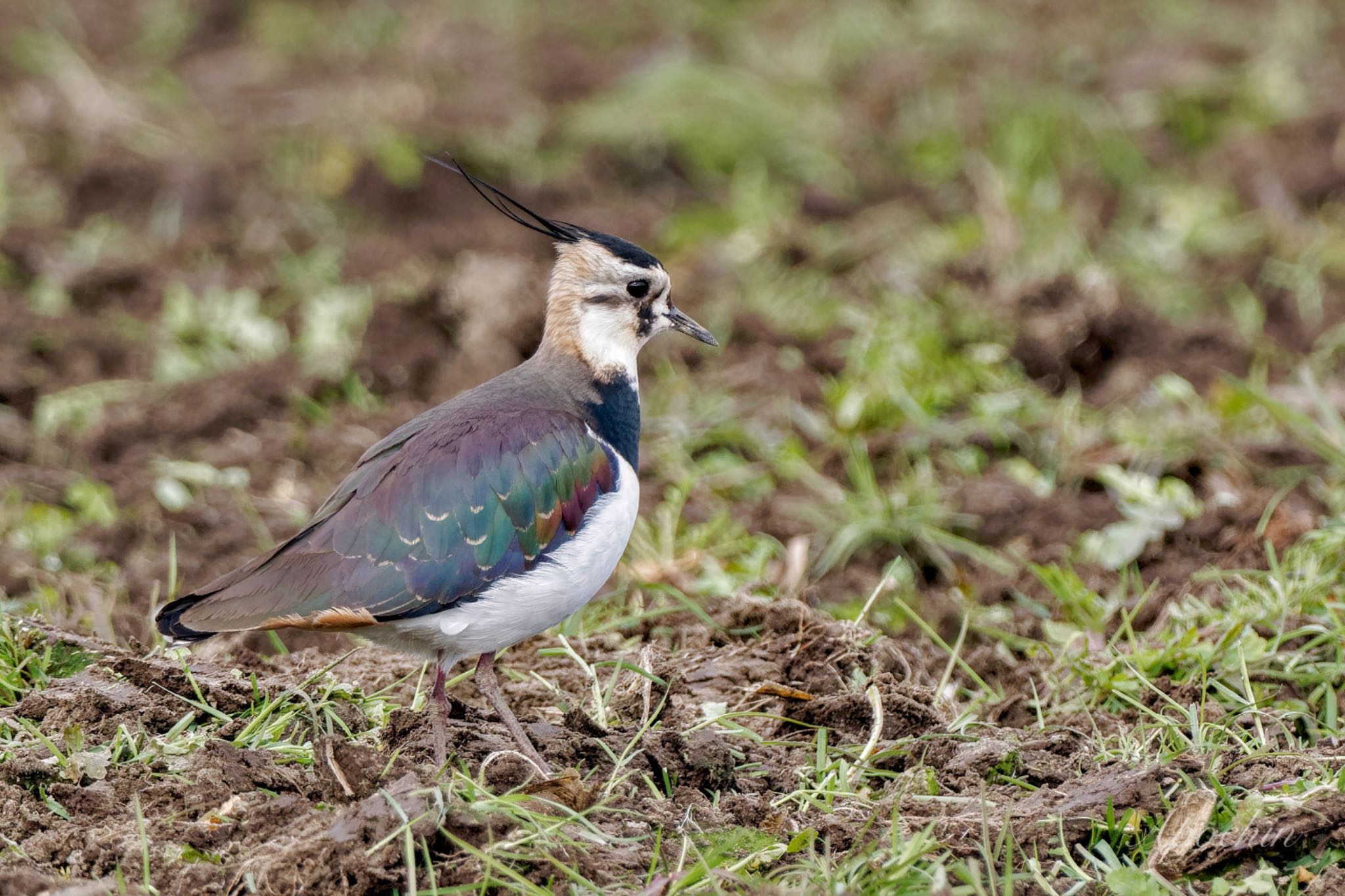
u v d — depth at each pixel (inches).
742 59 840.9
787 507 513.3
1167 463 522.0
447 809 308.7
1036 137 741.3
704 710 383.2
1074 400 560.4
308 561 345.1
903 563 488.4
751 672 405.1
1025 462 539.2
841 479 537.3
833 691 396.2
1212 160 752.3
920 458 539.2
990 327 597.6
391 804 305.3
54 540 492.7
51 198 726.5
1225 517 489.1
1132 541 477.4
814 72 822.5
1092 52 829.2
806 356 604.4
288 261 681.6
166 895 302.0
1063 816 328.8
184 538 505.7
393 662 410.6
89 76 818.8
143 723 352.8
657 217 722.2
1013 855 320.8
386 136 749.9
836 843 325.7
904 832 327.0
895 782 358.0
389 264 675.4
